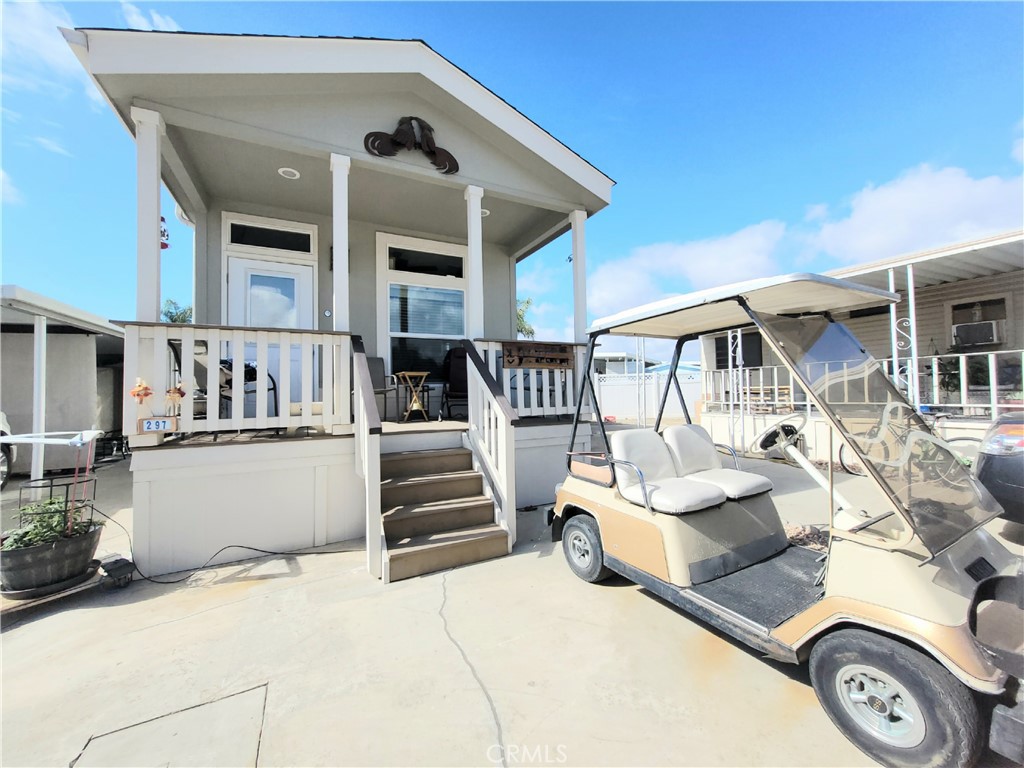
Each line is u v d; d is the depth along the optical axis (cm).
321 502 386
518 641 235
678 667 212
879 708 156
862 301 234
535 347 518
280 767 157
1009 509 332
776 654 186
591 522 300
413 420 554
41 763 161
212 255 548
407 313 655
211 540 347
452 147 491
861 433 198
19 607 270
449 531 355
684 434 327
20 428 731
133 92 363
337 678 207
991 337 719
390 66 428
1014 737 131
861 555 167
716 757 158
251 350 561
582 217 576
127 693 199
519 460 496
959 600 151
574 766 156
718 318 285
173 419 339
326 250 604
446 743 168
